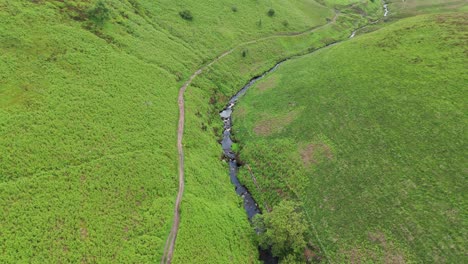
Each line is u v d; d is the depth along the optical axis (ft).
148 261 136.87
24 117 164.86
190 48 285.64
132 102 201.05
